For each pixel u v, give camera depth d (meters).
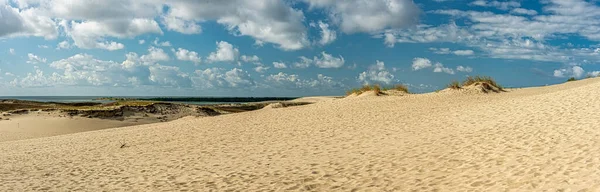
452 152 9.88
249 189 8.52
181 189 8.91
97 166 12.27
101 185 9.79
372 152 10.85
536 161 8.12
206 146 14.19
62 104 62.53
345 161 10.16
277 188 8.44
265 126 17.62
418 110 18.02
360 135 13.53
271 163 10.69
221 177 9.66
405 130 13.60
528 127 11.35
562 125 10.94
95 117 38.22
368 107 20.61
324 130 15.16
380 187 7.95
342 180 8.63
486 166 8.38
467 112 15.67
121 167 11.83
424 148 10.64
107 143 17.28
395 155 10.23
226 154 12.45
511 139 10.29
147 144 15.92
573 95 15.53
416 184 7.88
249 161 11.16
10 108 46.44
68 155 14.93
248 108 58.94
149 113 42.38
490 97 21.14
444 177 8.11
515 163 8.24
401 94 27.38
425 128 13.55
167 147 14.76
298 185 8.54
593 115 11.50
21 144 20.56
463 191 7.15
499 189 6.93
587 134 9.53
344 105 22.47
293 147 12.60
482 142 10.43
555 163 7.76
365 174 8.89
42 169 12.44
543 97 16.55
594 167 7.08
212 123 20.53
